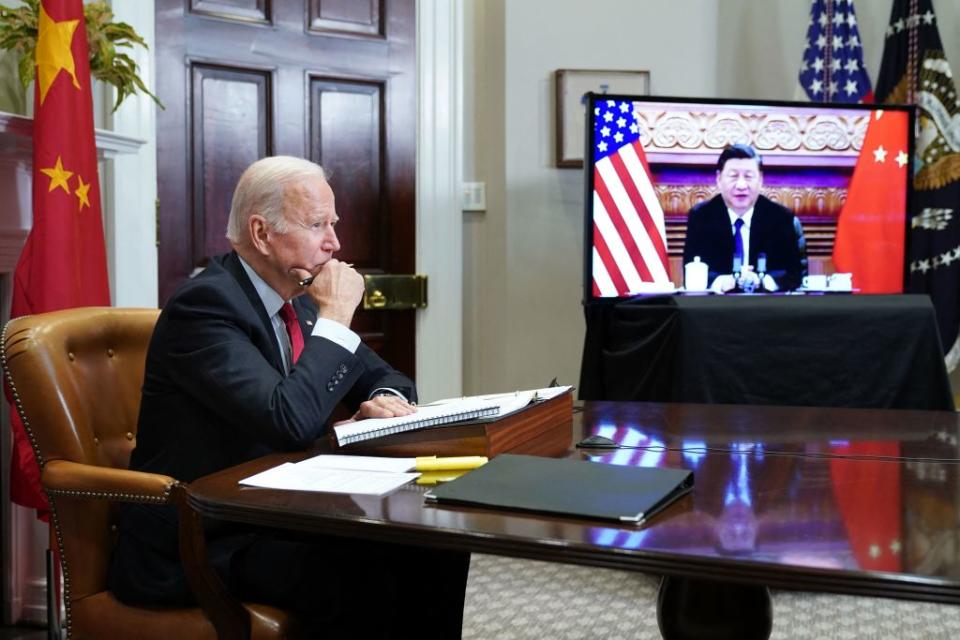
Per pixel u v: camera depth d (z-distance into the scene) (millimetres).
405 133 3805
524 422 1644
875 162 3668
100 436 1771
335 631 1592
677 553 1019
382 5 3742
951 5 4164
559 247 4004
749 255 3617
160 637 1557
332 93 3656
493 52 3973
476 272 4051
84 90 2467
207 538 1661
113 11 2949
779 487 1325
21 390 1646
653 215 3531
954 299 3881
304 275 1729
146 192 3082
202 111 3375
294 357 1838
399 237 3816
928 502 1238
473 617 2705
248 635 1508
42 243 2385
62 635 2439
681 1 4105
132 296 3051
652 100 3500
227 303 1655
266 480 1365
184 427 1662
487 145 4008
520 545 1076
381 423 1558
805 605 2783
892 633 2559
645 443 1661
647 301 3473
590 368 3523
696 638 1553
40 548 2760
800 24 4223
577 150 3971
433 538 1121
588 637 2557
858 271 3693
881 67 4012
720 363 3246
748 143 3586
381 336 3818
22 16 2502
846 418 1938
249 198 1726
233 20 3426
